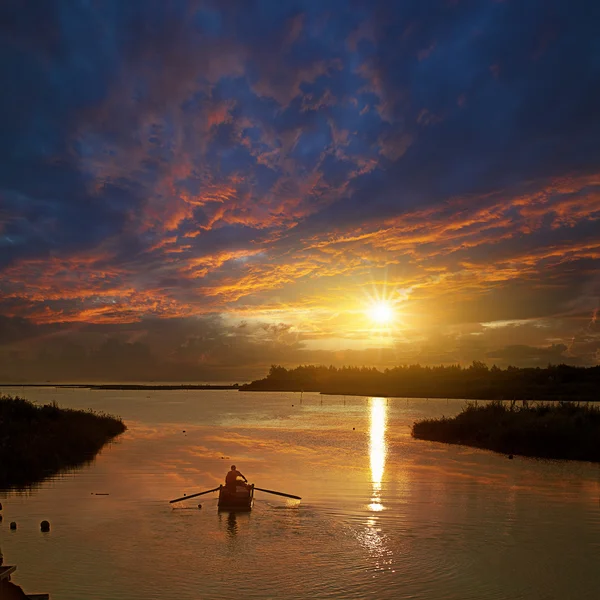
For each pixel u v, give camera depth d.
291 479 25.02
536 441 34.31
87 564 13.62
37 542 15.34
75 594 11.80
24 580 12.60
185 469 27.80
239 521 17.59
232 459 31.61
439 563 13.75
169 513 18.61
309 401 134.12
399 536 16.02
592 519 17.88
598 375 118.31
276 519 17.88
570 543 15.30
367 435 46.16
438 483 24.08
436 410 88.44
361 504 19.92
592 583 12.55
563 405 41.38
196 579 12.66
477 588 12.25
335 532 16.41
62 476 25.72
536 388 115.50
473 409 45.75
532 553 14.48
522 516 18.22
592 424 35.59
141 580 12.57
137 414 76.81
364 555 14.34
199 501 20.38
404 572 13.15
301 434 47.31
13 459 25.70
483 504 20.02
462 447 37.81
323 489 22.62
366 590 12.10
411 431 48.41
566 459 31.89
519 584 12.47
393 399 147.12
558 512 18.75
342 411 85.62
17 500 20.52
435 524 17.27
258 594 11.84
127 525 17.14
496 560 13.99
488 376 156.62
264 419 66.94
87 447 35.00
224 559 14.01
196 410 88.25
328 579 12.67
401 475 26.17
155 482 24.17
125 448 36.88
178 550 14.70
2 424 32.31
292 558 14.07
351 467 28.70
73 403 109.50
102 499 20.69
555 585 12.42
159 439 42.75
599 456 31.25
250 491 19.94
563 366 124.75
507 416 40.88
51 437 31.94
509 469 28.14
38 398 130.50
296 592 11.94
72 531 16.41
